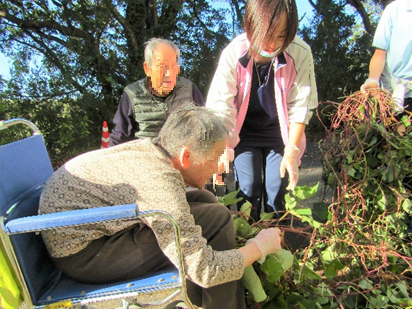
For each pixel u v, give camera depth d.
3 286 1.36
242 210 2.16
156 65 2.63
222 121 1.58
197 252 1.33
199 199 1.79
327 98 8.25
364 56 8.25
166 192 1.36
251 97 2.36
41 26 6.42
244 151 2.53
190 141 1.45
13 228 1.22
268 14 1.84
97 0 6.32
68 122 6.25
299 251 2.32
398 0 2.60
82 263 1.49
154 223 1.34
